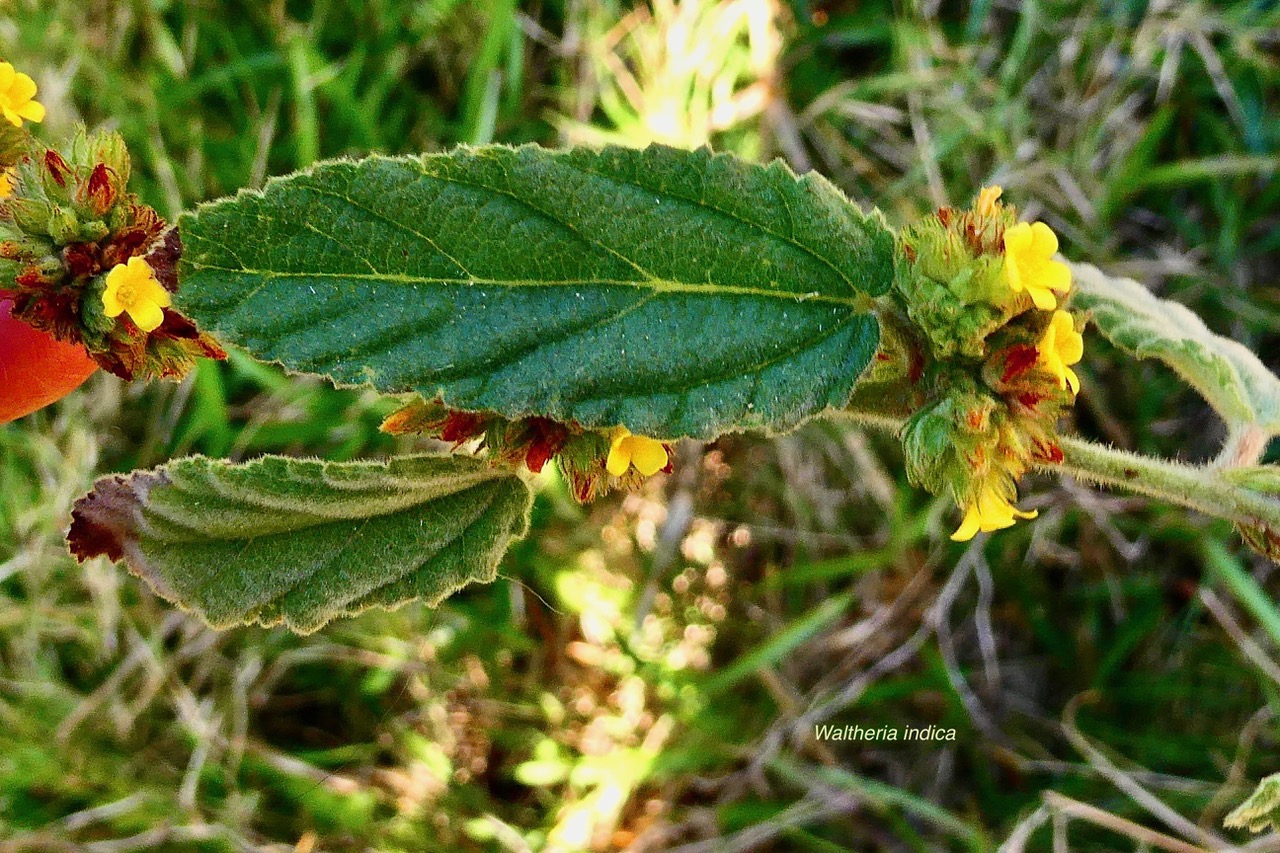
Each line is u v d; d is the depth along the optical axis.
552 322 0.13
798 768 0.26
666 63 0.29
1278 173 0.29
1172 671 0.28
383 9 0.28
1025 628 0.29
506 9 0.27
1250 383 0.17
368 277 0.13
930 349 0.14
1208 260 0.30
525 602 0.27
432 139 0.28
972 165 0.30
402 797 0.26
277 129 0.28
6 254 0.13
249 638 0.26
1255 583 0.27
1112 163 0.30
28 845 0.24
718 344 0.13
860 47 0.31
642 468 0.13
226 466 0.14
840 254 0.13
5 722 0.25
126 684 0.26
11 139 0.14
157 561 0.14
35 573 0.26
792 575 0.26
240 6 0.28
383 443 0.27
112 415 0.27
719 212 0.13
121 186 0.13
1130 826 0.22
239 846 0.25
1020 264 0.13
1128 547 0.27
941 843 0.27
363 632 0.26
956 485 0.14
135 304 0.12
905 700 0.29
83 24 0.27
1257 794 0.16
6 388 0.13
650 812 0.27
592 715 0.27
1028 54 0.31
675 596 0.28
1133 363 0.29
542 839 0.26
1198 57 0.30
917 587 0.28
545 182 0.13
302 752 0.26
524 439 0.14
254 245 0.12
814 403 0.13
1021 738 0.28
